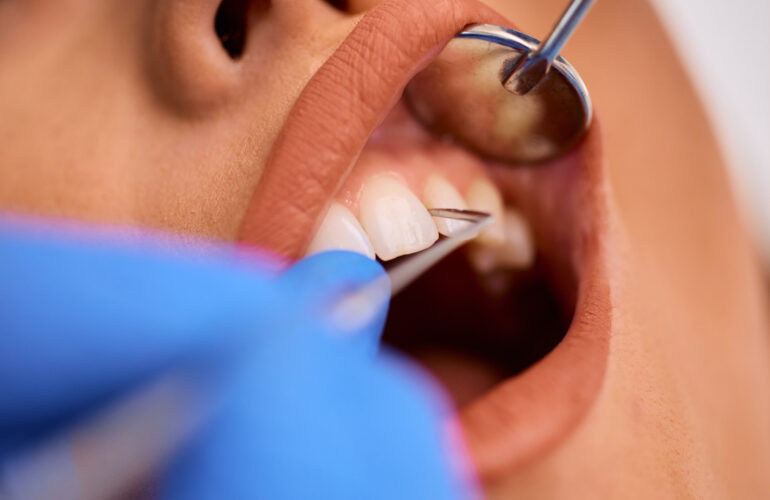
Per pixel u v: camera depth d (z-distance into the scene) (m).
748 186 1.65
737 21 1.56
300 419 0.44
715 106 1.64
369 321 0.54
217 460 0.42
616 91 1.03
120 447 0.34
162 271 0.50
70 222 0.70
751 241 1.45
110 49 0.78
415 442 0.45
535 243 0.95
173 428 0.36
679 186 1.10
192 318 0.47
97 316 0.47
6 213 0.61
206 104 0.71
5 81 0.83
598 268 0.78
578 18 0.61
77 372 0.45
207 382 0.41
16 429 0.43
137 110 0.75
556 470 0.62
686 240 1.10
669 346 0.90
